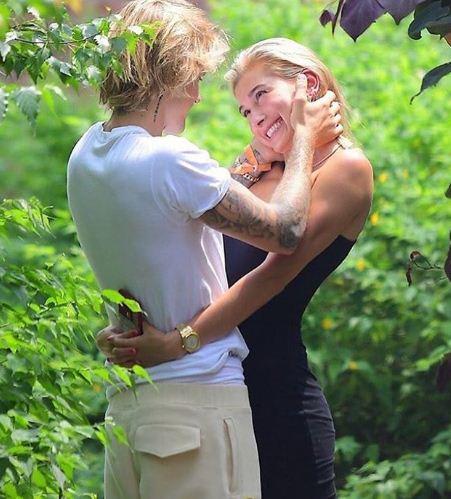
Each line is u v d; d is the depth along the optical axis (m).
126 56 6.38
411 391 11.77
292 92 7.07
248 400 6.61
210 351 6.49
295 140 6.78
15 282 5.87
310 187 6.71
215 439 6.39
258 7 16.83
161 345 6.43
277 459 6.96
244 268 7.07
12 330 5.87
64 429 5.71
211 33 6.65
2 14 5.57
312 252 6.79
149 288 6.43
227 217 6.31
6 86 5.82
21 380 5.86
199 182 6.26
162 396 6.42
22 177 16.73
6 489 5.70
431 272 11.80
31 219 6.16
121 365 6.52
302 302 7.05
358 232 7.05
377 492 11.12
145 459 6.41
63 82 6.16
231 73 7.20
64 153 16.95
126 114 6.51
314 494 7.03
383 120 13.47
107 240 6.46
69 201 6.64
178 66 6.46
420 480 11.18
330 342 11.91
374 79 14.40
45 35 6.16
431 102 13.67
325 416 7.14
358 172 6.92
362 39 15.84
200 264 6.49
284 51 7.13
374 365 12.02
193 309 6.51
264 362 6.99
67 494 5.95
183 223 6.36
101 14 15.17
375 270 11.84
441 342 11.92
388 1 6.43
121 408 6.55
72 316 6.21
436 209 12.07
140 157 6.28
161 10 6.55
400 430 12.12
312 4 17.42
